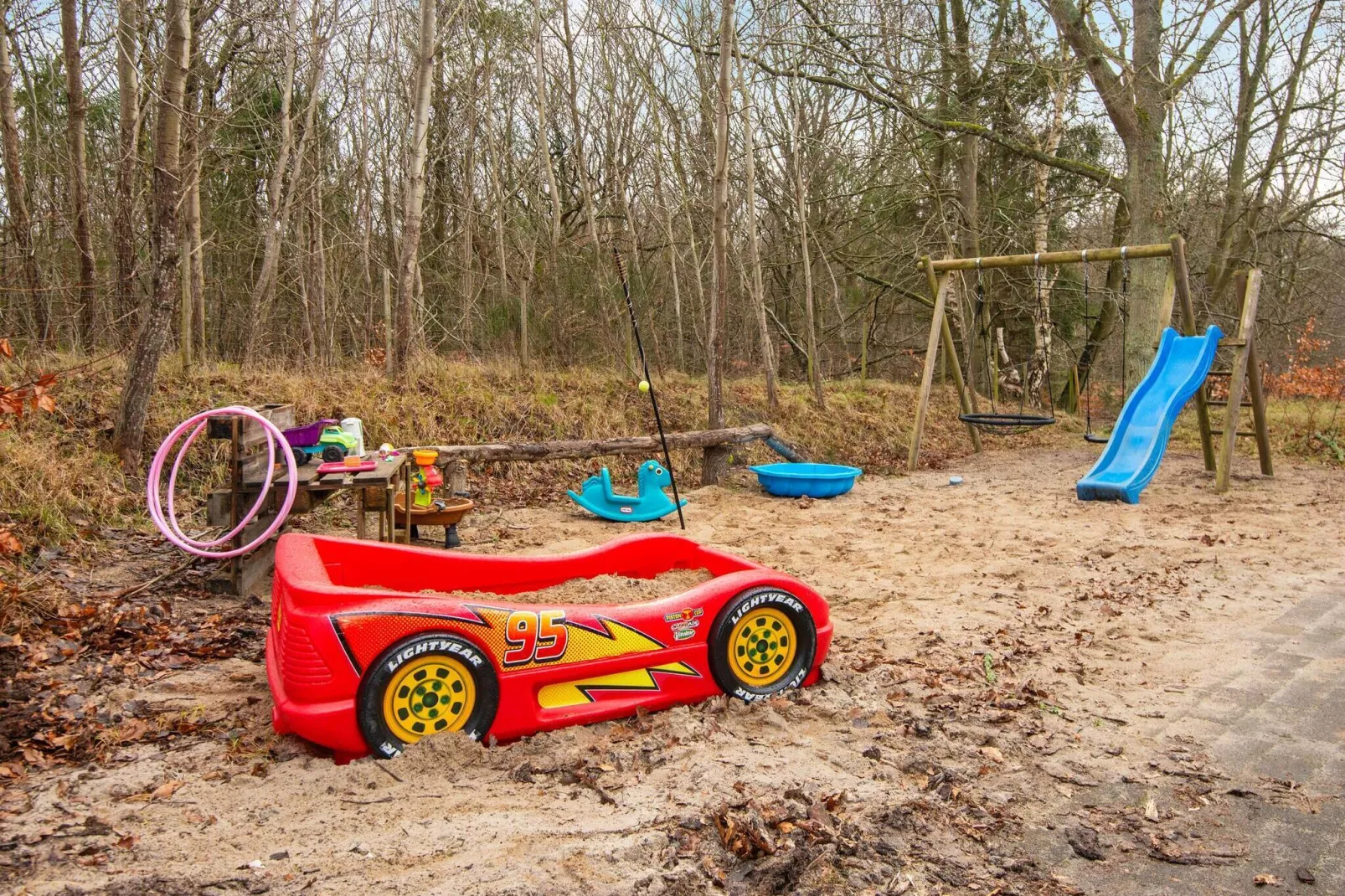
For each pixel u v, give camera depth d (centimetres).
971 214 2161
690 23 1747
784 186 2294
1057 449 1656
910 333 2950
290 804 339
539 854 304
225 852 302
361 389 1191
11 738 395
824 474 1150
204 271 2041
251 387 1103
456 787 357
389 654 374
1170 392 1204
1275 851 341
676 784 362
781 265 2400
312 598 375
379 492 714
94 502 784
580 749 392
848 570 767
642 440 1143
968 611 642
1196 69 1636
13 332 1318
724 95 1241
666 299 2219
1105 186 1853
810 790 359
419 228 1301
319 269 1681
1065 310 2559
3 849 298
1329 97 1852
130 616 558
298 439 697
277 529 796
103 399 963
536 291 1780
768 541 891
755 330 2539
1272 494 1139
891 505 1104
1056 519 1001
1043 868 327
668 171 2111
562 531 920
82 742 393
